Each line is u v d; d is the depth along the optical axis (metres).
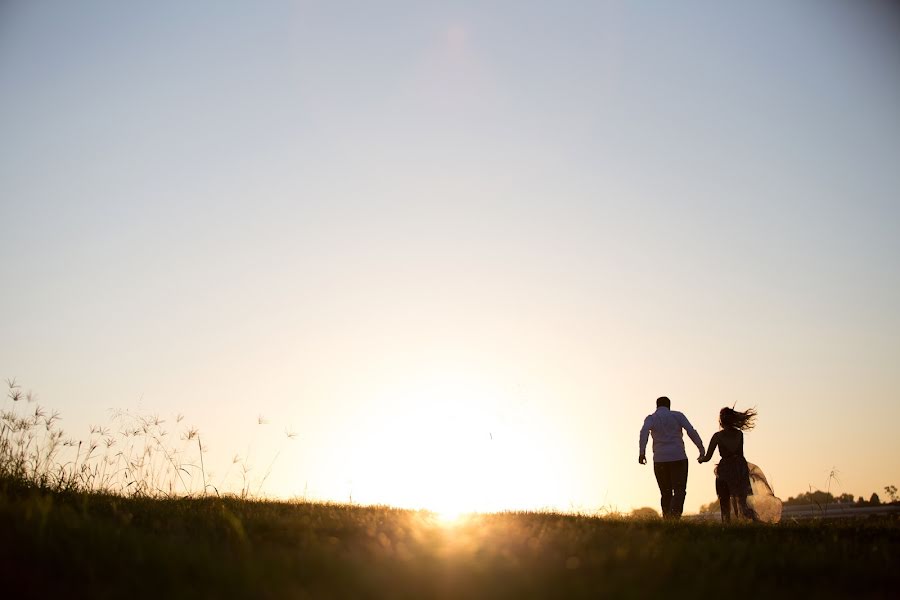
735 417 14.97
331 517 10.44
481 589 5.70
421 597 5.52
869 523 12.32
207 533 8.59
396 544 8.16
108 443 12.73
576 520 11.81
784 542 9.23
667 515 13.84
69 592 5.63
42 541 6.71
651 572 6.40
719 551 7.91
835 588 6.32
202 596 5.46
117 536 7.35
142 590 5.66
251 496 13.99
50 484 11.55
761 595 5.78
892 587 6.45
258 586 5.68
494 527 10.00
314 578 6.16
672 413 15.53
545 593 5.54
